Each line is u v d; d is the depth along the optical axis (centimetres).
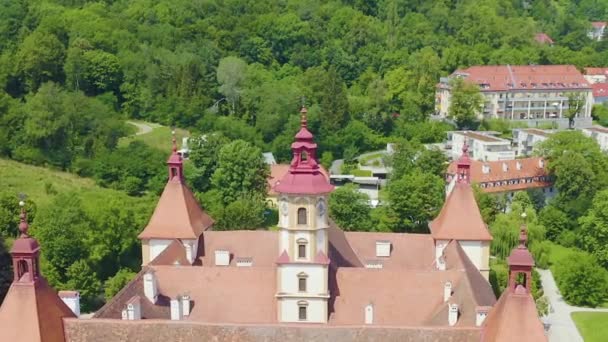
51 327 6988
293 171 8788
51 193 17912
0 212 14775
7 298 6919
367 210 16212
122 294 8500
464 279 8888
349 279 9150
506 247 15925
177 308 8844
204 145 18238
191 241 10944
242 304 9088
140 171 18812
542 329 6694
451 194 11212
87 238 13312
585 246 16212
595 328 12781
